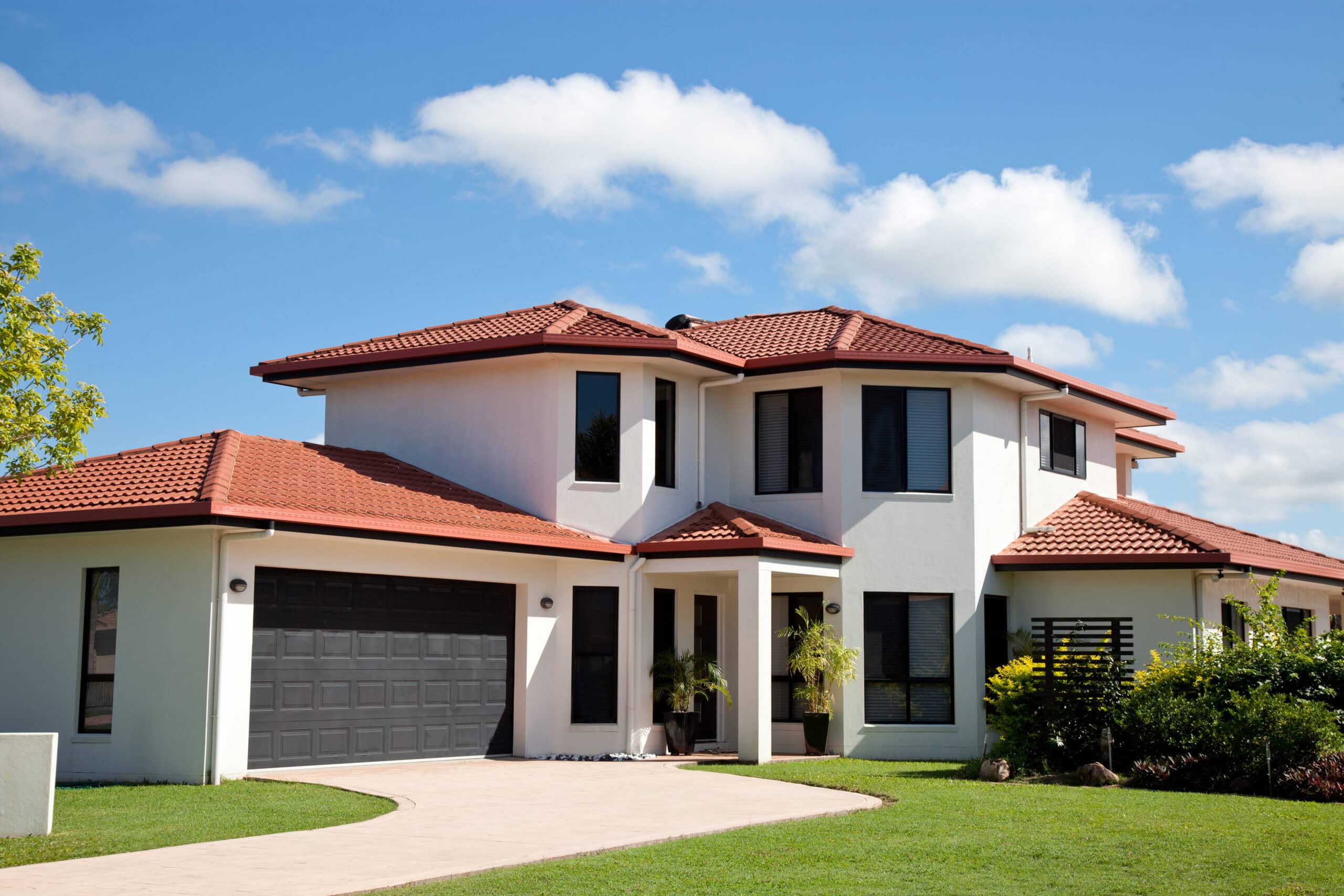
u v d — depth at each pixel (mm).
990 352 24172
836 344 24125
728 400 25359
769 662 21734
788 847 12172
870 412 24141
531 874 10750
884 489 24000
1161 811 14711
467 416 24141
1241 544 27328
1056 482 27047
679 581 23938
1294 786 16562
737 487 25016
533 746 21891
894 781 17953
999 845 12328
